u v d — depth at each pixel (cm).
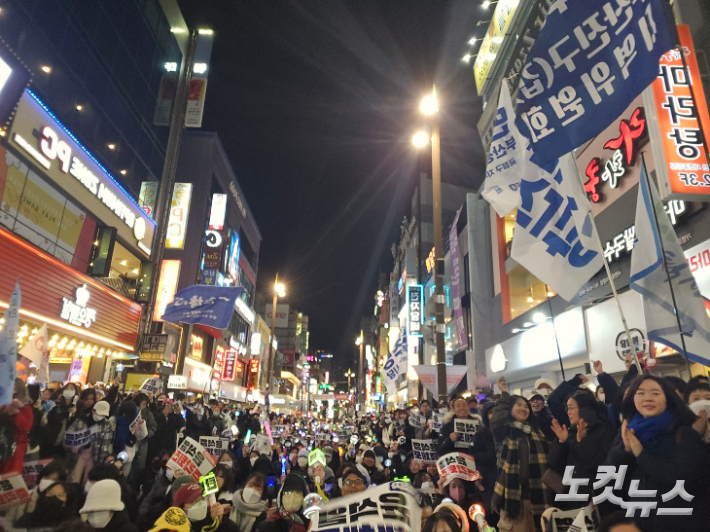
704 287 1062
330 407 7025
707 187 1024
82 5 2144
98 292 2172
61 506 397
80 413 747
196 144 3878
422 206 5200
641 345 1245
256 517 514
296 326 10125
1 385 503
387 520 301
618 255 1455
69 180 1947
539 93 555
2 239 1534
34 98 1722
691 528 279
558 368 1894
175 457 529
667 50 464
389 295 7150
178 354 3316
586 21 534
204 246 3803
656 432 300
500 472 452
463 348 3078
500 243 2706
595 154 1619
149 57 2841
